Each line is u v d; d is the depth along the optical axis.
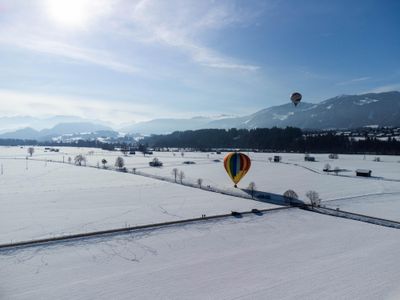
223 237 41.97
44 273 31.77
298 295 27.81
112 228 45.22
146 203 61.12
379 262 34.19
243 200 63.66
